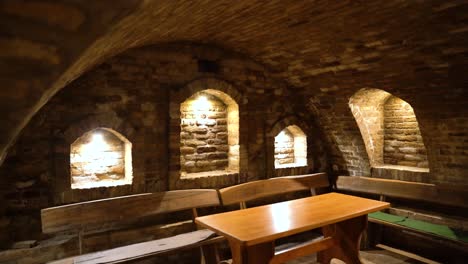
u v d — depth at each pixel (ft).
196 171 17.39
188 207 14.29
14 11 3.11
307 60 15.78
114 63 14.21
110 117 14.20
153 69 15.06
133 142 14.76
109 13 3.47
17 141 12.53
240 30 13.20
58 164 13.20
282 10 10.67
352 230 12.91
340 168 20.42
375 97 17.49
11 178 12.50
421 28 10.82
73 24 3.44
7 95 4.00
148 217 14.92
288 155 20.58
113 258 10.86
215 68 16.78
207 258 13.17
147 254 11.26
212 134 17.89
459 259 14.44
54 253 12.48
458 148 14.10
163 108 15.39
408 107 17.49
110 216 12.64
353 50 13.61
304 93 18.75
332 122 18.99
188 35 14.07
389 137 18.52
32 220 12.80
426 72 12.87
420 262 14.67
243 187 15.60
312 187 17.89
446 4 9.25
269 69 18.25
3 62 3.62
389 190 16.56
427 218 15.34
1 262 11.59
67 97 13.33
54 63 3.87
